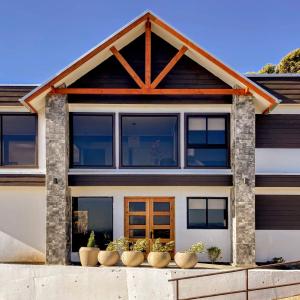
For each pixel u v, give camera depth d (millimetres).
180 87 13883
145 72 13531
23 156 14430
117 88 13773
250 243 13148
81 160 14156
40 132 14305
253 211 13242
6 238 14125
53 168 13320
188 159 14180
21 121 14500
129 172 13875
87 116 14211
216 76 13898
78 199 14320
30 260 14047
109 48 13281
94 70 13875
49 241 13172
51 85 12992
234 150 13500
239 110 13414
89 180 13672
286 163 14594
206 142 14203
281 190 14484
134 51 14062
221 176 13742
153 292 12008
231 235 13938
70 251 13898
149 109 14141
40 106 14039
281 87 14633
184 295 11938
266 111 14195
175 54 14070
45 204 14109
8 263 13500
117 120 14109
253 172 13336
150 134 14273
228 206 14195
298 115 14734
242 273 12055
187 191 14250
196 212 14328
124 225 14234
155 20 12992
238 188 13320
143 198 14312
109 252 12602
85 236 14219
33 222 14125
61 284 12297
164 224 14273
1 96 14266
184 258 12398
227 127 14117
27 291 12391
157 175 13734
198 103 13883
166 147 14250
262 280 11984
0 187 14141
